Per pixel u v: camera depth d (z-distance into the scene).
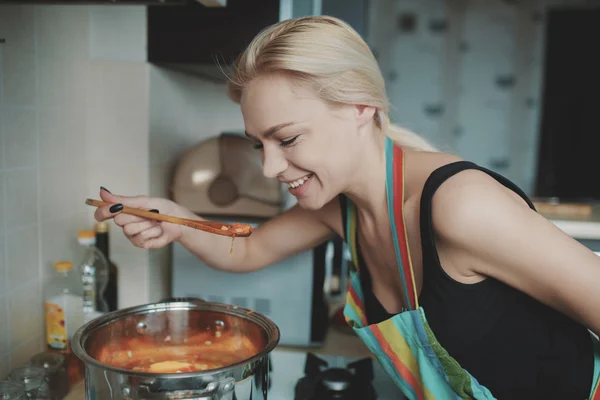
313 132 0.65
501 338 0.72
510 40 3.37
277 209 1.24
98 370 0.58
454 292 0.69
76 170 1.22
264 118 0.65
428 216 0.67
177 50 1.26
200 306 0.80
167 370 0.75
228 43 1.25
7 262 0.95
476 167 0.69
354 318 0.91
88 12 1.26
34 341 1.05
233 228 0.74
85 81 1.25
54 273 1.11
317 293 1.20
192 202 1.25
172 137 1.45
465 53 3.42
